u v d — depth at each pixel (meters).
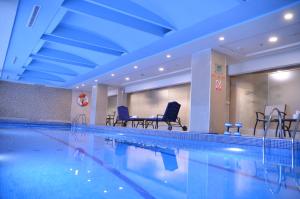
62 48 9.33
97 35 7.85
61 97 17.80
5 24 6.37
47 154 3.91
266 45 6.99
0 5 5.38
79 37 7.54
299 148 4.66
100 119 14.25
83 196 1.79
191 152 5.09
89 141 6.67
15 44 8.12
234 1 4.97
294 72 8.53
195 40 6.84
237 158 4.41
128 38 7.67
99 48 8.38
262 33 6.18
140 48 7.90
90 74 12.43
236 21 5.75
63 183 2.13
